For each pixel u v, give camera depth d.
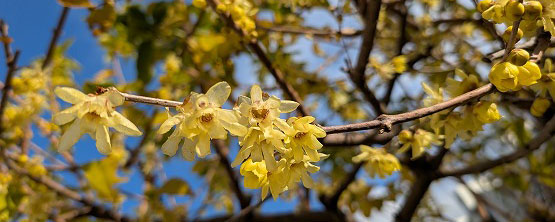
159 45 3.24
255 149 1.36
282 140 1.38
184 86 3.35
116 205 3.82
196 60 3.29
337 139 2.18
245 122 1.35
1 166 3.41
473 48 3.65
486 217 4.71
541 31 1.68
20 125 3.33
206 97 1.34
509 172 4.82
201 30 3.30
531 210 5.53
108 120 1.33
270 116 1.34
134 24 3.12
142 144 3.43
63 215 3.71
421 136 2.15
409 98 4.02
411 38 3.83
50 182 3.57
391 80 3.49
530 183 4.98
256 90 1.37
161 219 4.12
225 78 3.38
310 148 1.37
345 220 3.93
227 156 3.73
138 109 3.05
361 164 3.50
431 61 3.75
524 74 1.45
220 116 1.32
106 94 1.34
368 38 2.61
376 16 2.54
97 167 3.07
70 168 3.68
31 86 3.18
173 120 1.32
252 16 3.00
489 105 1.83
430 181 3.53
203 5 2.72
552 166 3.87
